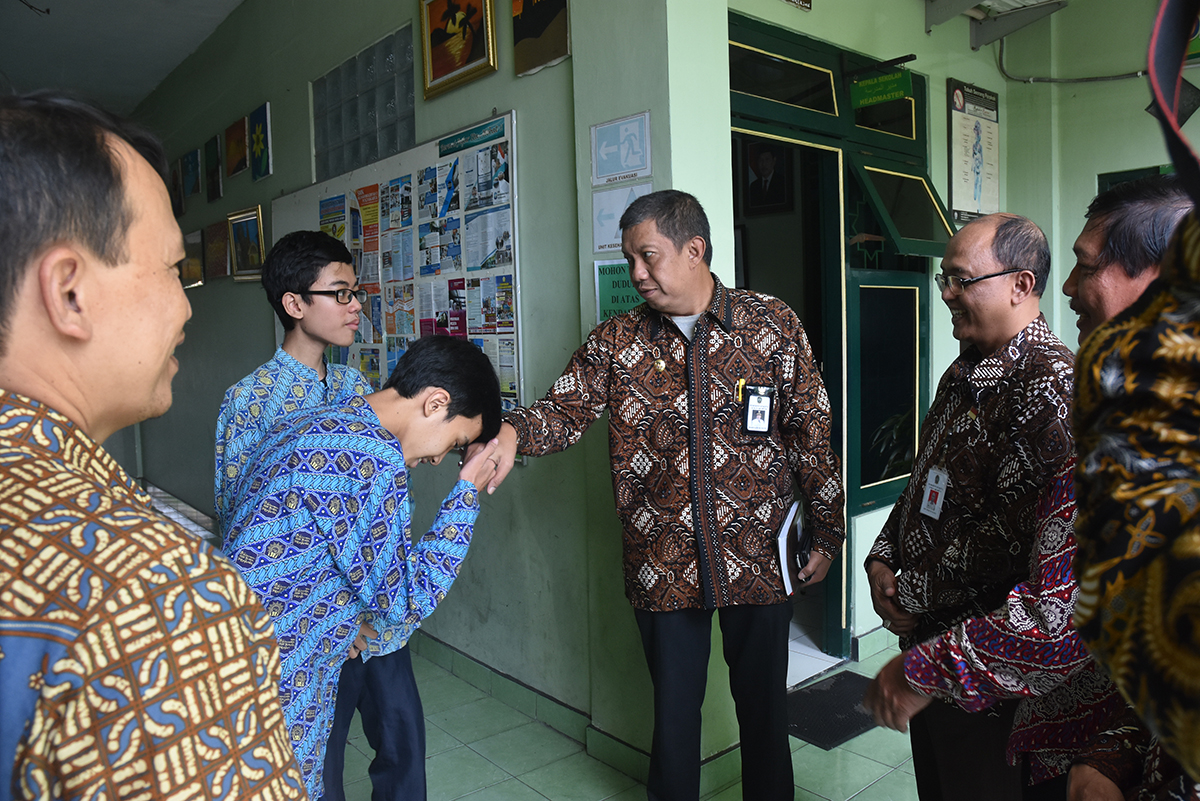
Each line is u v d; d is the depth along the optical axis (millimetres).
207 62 5105
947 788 1319
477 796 2205
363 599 1256
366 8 3369
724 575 1769
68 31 4910
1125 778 773
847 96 3004
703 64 2045
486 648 2984
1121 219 1020
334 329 1944
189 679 446
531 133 2520
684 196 1730
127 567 437
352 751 2553
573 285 2416
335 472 1171
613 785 2252
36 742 405
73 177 500
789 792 1865
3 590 406
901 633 1438
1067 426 1096
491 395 1385
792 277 3953
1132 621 441
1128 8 3342
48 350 518
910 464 3430
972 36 3594
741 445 1778
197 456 5902
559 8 2334
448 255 2957
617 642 2322
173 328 592
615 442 1862
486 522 2910
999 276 1230
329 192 3742
